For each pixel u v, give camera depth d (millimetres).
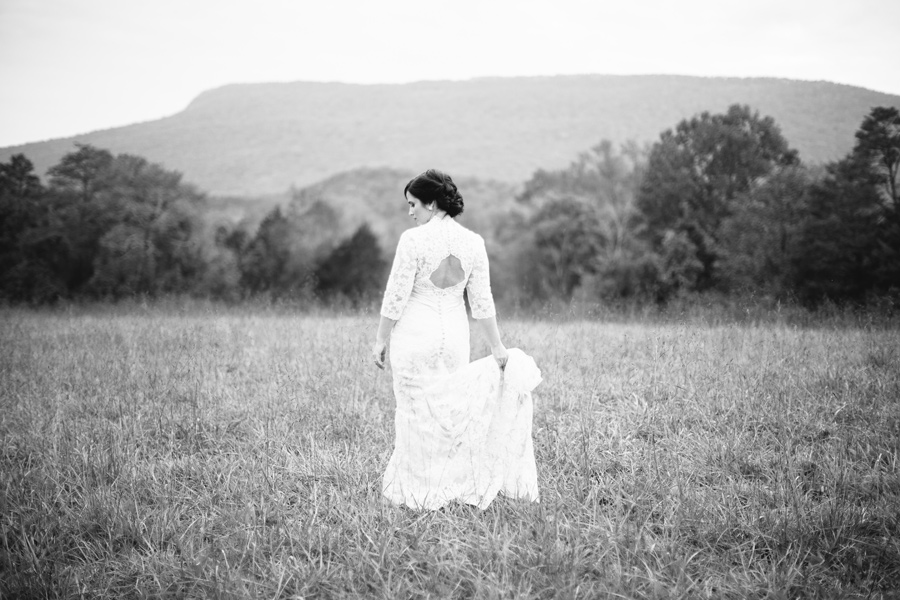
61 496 3824
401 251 3738
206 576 2986
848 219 18266
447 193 3805
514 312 13344
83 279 26969
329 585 2922
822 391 5527
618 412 5352
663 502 3672
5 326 10219
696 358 6578
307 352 7523
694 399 5430
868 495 3670
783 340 7457
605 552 3035
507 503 3730
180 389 6129
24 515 3619
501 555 3012
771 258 18906
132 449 4574
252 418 5270
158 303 14406
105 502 3691
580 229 30312
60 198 27719
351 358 6957
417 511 3658
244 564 3131
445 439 3748
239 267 30516
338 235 34875
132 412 5316
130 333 9156
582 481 3906
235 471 4285
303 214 36375
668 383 5867
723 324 8922
